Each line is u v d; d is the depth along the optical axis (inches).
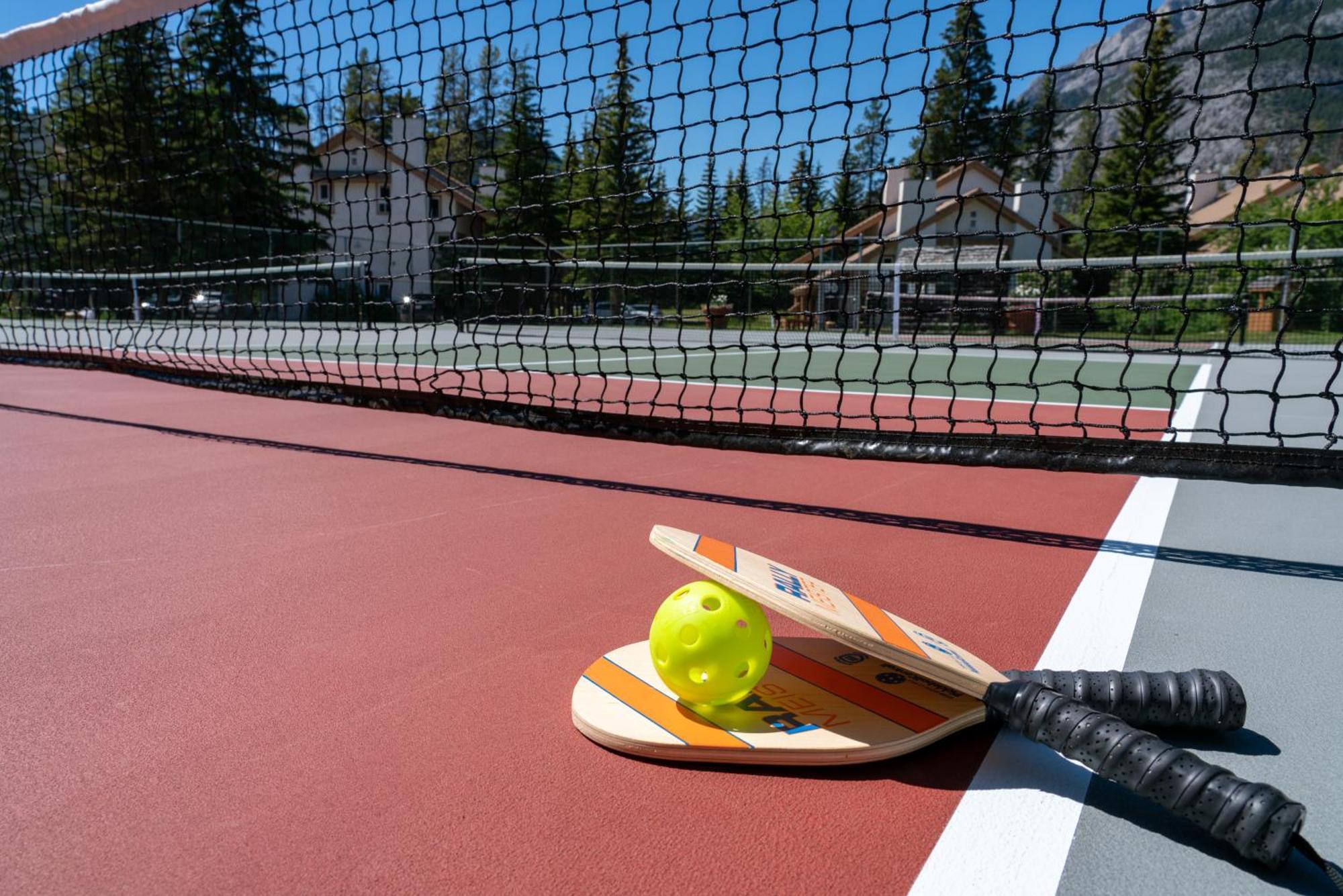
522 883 47.7
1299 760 62.6
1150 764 51.6
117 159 331.0
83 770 59.3
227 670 76.1
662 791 57.4
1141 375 439.5
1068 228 129.4
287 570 105.9
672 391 346.6
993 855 51.1
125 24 246.4
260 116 261.6
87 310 690.2
